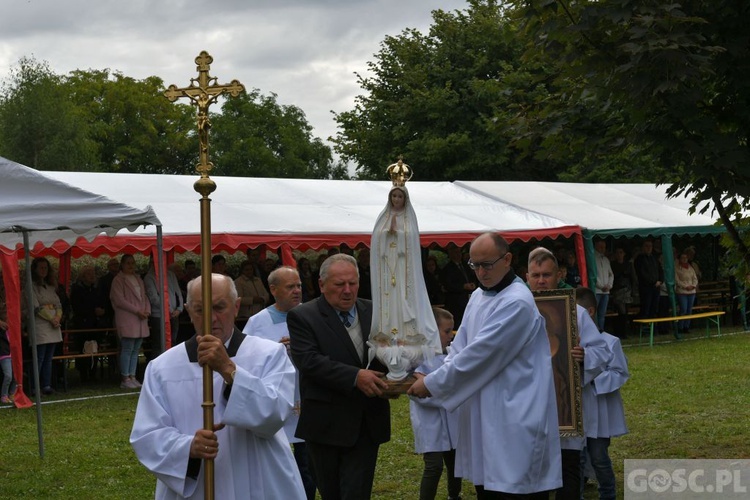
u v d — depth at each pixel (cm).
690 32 683
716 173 680
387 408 541
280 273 672
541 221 1914
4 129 4719
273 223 1588
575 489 585
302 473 655
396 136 3559
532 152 810
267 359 404
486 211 1948
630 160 767
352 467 529
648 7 648
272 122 6056
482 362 512
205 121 393
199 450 378
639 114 701
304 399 538
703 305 2314
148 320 1540
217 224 1534
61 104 4791
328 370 520
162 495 401
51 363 1446
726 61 698
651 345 1903
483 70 3594
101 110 5500
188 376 405
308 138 6338
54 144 4688
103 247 1420
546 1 691
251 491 396
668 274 2036
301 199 1773
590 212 2047
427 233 1736
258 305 1664
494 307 528
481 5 3716
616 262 2084
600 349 634
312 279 1770
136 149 5516
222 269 1616
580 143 780
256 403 382
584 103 763
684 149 677
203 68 397
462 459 546
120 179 1688
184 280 1664
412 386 517
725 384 1384
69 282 1892
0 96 4772
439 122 3478
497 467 515
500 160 3366
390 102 3644
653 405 1227
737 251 826
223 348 385
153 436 389
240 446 396
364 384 514
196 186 388
